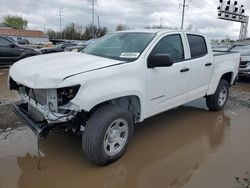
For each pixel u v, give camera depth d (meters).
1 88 8.38
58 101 3.54
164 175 3.76
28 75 3.69
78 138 4.73
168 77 4.69
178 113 6.41
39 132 3.59
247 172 3.86
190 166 4.01
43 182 3.53
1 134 4.80
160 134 5.12
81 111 3.63
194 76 5.38
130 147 4.53
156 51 4.53
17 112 4.19
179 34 5.14
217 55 6.18
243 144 4.80
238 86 10.02
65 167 3.87
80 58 4.30
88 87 3.50
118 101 4.13
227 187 3.50
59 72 3.54
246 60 10.42
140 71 4.16
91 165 3.93
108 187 3.48
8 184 3.47
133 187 3.50
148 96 4.38
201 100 7.55
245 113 6.59
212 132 5.32
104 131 3.65
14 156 4.11
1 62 12.80
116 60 4.18
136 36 4.82
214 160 4.20
